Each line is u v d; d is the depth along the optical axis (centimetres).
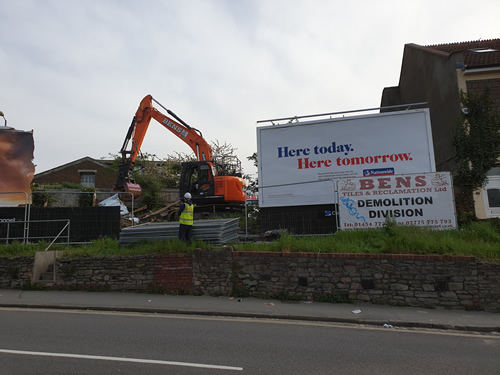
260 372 508
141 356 564
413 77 2172
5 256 1149
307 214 1448
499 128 1465
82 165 3544
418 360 568
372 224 1155
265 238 1334
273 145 1559
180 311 879
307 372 511
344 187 1184
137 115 2305
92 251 1161
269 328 750
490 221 1191
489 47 1842
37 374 487
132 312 890
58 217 1342
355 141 1497
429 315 851
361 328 768
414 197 1146
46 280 1123
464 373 516
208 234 1145
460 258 925
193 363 538
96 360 543
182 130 2234
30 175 1700
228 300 978
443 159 1755
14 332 695
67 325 751
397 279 948
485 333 750
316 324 793
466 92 1548
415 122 1462
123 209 2003
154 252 1095
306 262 997
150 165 3881
